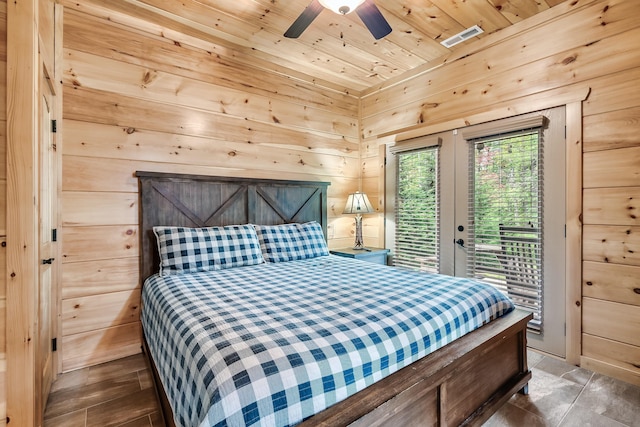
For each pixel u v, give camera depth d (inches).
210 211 112.7
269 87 129.5
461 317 63.7
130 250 98.2
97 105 92.9
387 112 145.9
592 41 87.4
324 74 140.9
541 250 96.7
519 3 92.6
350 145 156.0
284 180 131.7
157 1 93.7
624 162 82.1
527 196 99.8
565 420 66.9
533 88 98.9
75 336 89.6
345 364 44.5
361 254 133.0
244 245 106.1
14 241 48.8
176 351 50.6
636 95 80.4
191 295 68.8
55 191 83.3
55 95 83.6
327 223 148.0
